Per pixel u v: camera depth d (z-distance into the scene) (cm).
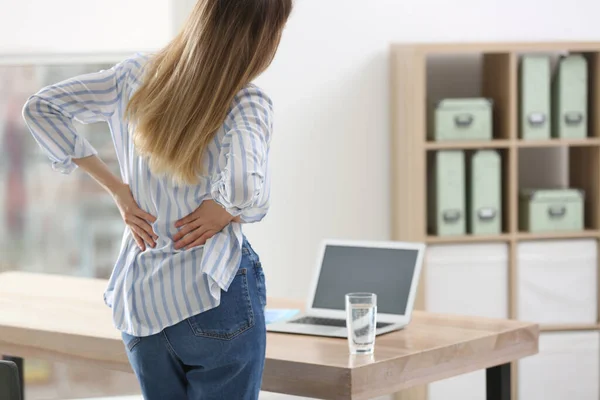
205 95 198
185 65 199
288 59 494
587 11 517
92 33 476
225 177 192
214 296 202
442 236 471
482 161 472
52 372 493
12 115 486
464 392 471
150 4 481
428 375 267
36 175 493
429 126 489
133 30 480
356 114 501
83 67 486
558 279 483
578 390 484
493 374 306
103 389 497
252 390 210
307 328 297
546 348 480
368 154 503
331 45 497
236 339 205
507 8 509
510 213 475
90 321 306
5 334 302
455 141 469
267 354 262
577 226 486
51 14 471
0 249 494
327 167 500
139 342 210
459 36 506
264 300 213
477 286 473
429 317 315
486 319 311
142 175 210
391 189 503
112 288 220
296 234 500
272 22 204
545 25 513
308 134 498
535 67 475
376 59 501
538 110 477
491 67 493
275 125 494
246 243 212
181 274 204
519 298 480
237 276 206
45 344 295
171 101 199
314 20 495
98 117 219
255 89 205
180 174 199
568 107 480
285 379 255
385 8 500
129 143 212
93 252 499
